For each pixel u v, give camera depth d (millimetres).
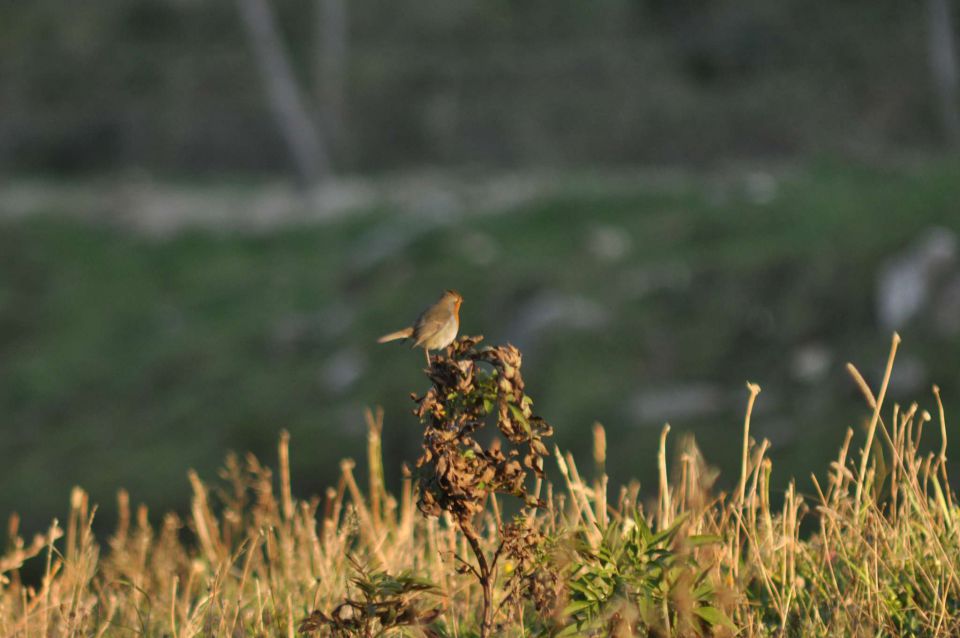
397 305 42969
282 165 67625
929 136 62219
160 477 36031
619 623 6023
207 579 8805
